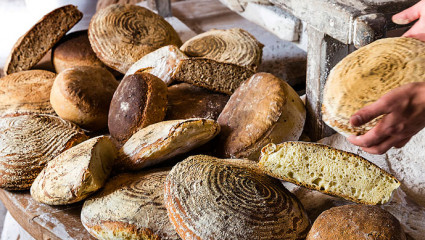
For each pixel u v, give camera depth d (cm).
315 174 142
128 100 173
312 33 171
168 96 187
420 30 149
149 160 158
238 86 185
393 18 152
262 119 164
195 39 205
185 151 163
